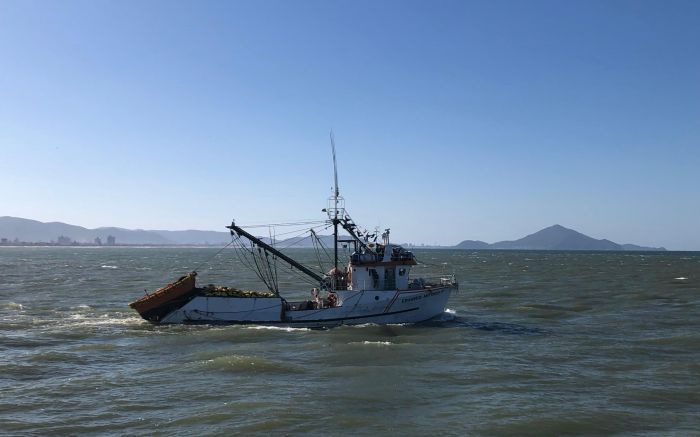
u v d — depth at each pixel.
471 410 23.20
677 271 131.00
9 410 22.95
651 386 26.78
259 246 44.16
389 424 21.50
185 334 39.31
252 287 81.69
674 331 42.03
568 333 41.34
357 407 23.47
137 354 33.44
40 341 37.31
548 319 48.97
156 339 37.75
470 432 20.80
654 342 37.59
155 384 26.72
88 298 66.62
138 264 177.50
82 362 31.30
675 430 21.11
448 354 33.75
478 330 42.09
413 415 22.56
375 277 42.47
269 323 41.97
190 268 148.88
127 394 25.14
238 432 20.61
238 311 42.22
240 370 29.17
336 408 23.30
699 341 37.66
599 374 29.14
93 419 21.94
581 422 21.84
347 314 42.12
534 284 90.25
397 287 42.88
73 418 22.05
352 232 43.19
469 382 27.55
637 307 57.41
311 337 38.31
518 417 22.31
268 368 29.62
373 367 30.19
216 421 21.67
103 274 118.88
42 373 28.88
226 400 24.27
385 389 26.14
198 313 42.28
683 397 25.05
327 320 41.94
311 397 24.77
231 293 42.53
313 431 20.73
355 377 28.12
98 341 37.31
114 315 50.03
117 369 29.69
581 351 34.81
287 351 34.09
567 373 29.31
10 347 35.34
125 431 20.70
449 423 21.67
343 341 37.06
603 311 54.31
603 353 34.28
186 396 24.84
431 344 36.59
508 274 121.25
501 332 41.50
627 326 44.75
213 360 30.89
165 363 31.02
